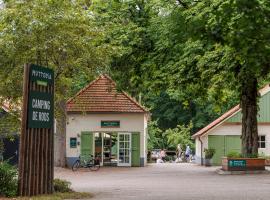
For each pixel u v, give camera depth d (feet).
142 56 126.21
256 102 123.85
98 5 126.82
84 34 88.43
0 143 92.53
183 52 114.01
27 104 64.75
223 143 187.73
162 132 271.08
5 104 97.86
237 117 187.52
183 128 252.83
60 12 86.84
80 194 70.54
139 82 131.23
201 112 261.03
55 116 97.86
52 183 69.62
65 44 83.92
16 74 86.17
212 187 83.97
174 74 118.21
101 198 67.46
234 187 83.15
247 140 122.31
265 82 125.29
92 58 88.94
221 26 35.17
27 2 87.92
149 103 265.13
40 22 84.33
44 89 67.97
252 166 119.96
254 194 70.79
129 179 110.01
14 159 142.82
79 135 169.58
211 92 118.11
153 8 118.42
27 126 64.75
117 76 131.13
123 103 171.32
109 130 170.19
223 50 103.35
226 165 120.98
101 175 126.72
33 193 65.87
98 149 170.60
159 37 119.14
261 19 32.63
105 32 105.29
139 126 170.60
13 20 87.10
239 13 33.24
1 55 87.81
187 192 75.31
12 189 64.54
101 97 172.04
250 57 34.35
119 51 109.81
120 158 171.01
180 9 39.50
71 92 107.65
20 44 86.17
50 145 69.26
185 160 238.07
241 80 109.91
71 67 86.79
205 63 108.88
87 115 169.78
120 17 126.11
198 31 35.60
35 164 66.44
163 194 72.64
